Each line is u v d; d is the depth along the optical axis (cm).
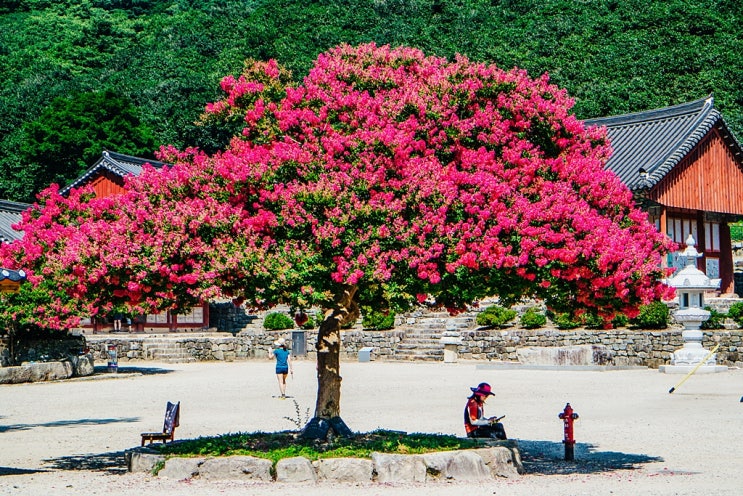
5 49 10250
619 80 7881
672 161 4572
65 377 3778
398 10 9569
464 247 1505
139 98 7825
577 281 1568
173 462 1551
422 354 4397
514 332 4234
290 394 3011
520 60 8362
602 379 3353
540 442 1984
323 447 1603
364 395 2892
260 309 1616
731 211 4953
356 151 1571
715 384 3095
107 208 1647
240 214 1545
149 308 1571
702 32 8431
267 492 1388
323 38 9031
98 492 1406
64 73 9375
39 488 1452
